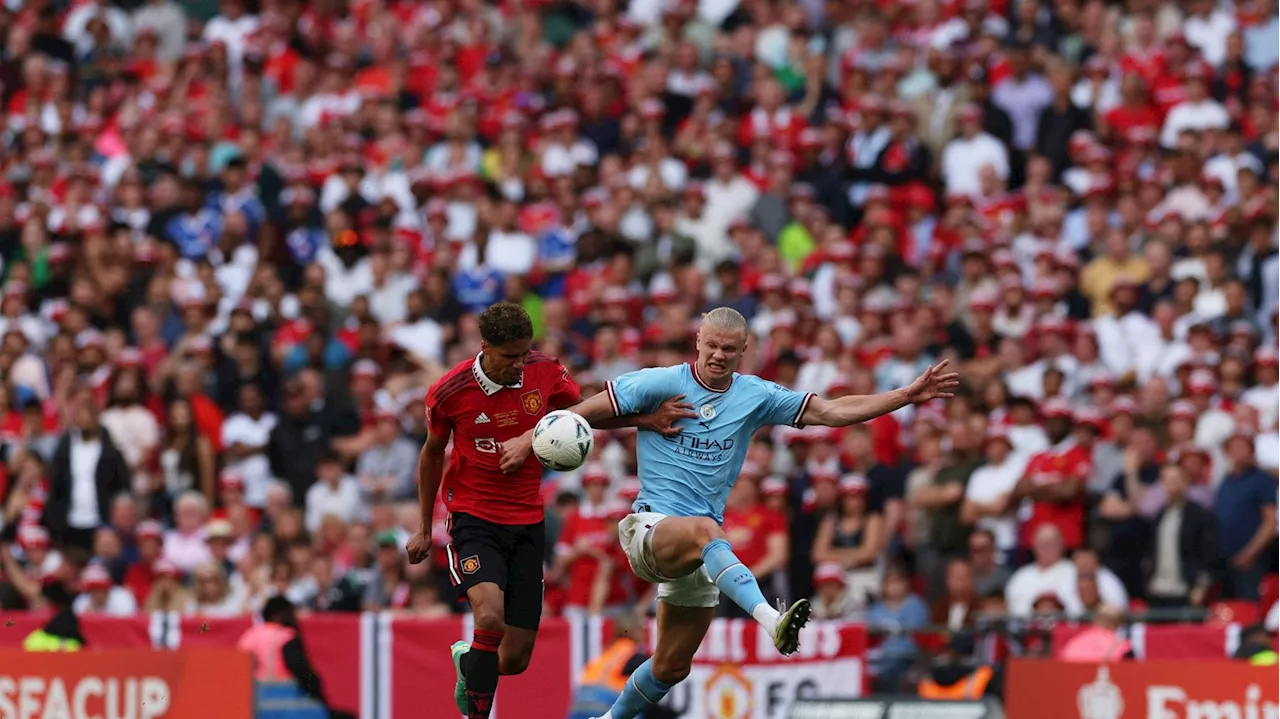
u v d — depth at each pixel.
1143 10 85.19
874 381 63.28
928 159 78.38
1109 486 56.16
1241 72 80.94
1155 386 59.09
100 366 71.56
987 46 83.00
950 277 71.50
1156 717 42.44
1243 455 54.19
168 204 82.31
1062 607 49.19
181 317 75.69
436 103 89.75
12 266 82.75
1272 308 67.06
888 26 89.19
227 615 49.69
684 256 74.38
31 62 95.31
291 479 64.94
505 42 95.12
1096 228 71.75
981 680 44.88
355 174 82.00
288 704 46.44
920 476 57.25
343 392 67.19
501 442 34.47
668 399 34.06
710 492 34.22
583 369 64.12
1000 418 60.03
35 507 63.84
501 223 76.44
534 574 35.06
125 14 101.56
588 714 45.12
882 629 46.56
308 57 95.94
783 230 75.81
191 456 66.25
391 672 46.53
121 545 61.03
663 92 86.75
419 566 54.50
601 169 81.81
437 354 70.94
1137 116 79.62
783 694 45.69
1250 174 72.62
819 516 55.72
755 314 69.19
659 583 34.62
